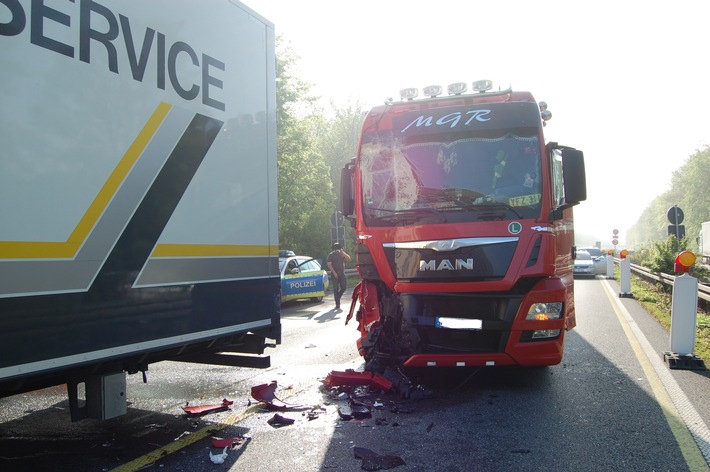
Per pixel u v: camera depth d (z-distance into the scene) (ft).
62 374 11.99
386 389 18.40
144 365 13.71
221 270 14.35
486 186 18.86
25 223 9.70
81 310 10.64
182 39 13.35
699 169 247.70
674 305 22.15
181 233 13.11
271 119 16.75
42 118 10.03
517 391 18.74
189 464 12.46
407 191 19.65
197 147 13.69
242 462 12.60
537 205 18.34
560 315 17.94
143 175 12.12
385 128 20.66
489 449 13.38
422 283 18.53
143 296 12.03
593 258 89.51
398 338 19.79
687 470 12.01
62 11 10.46
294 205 106.32
